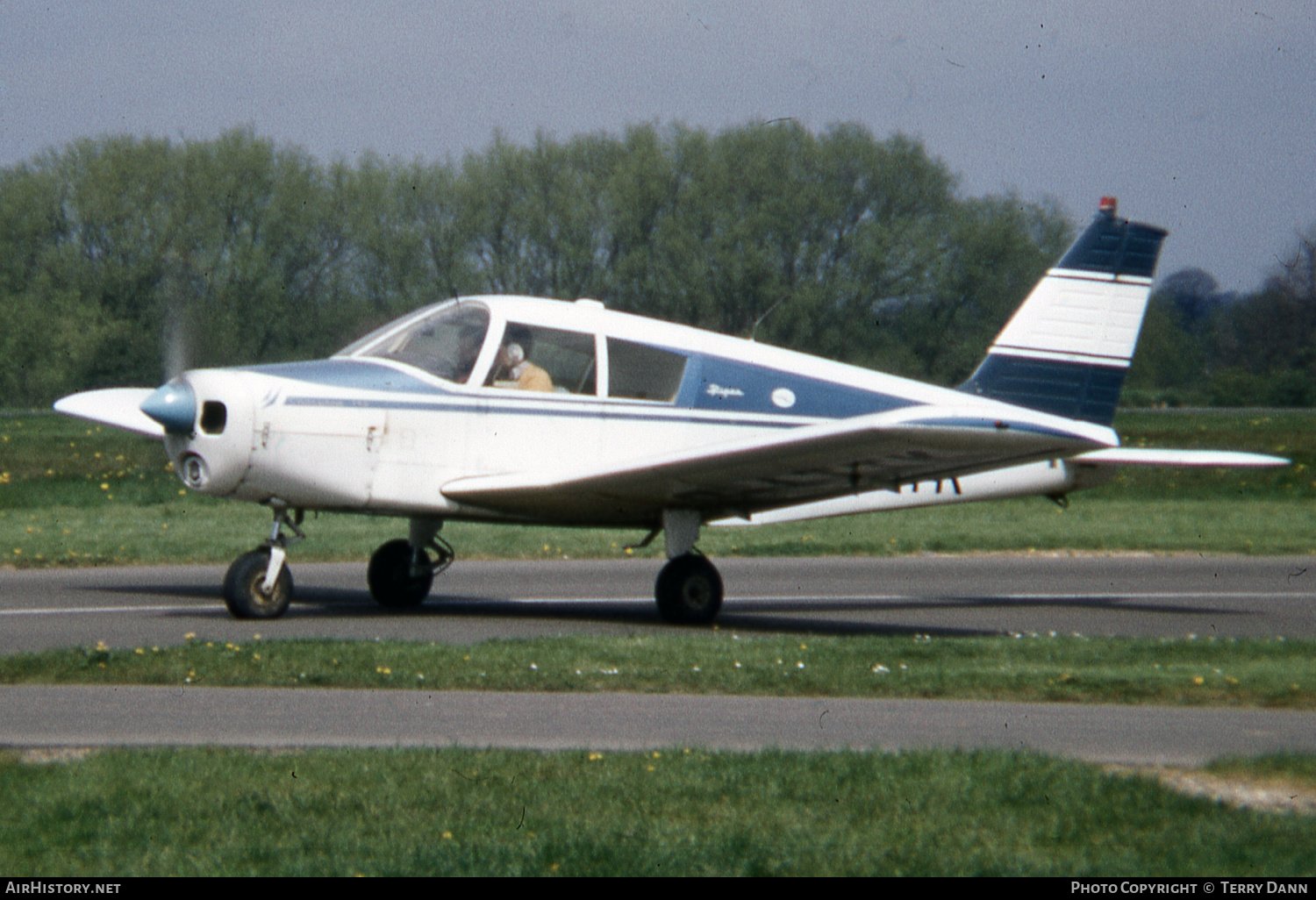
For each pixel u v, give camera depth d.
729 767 17.97
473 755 18.44
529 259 163.75
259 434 32.28
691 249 155.00
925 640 31.16
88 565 46.72
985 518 67.88
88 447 93.81
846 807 16.27
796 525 64.25
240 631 31.48
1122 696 24.33
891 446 31.05
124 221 158.50
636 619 36.47
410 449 34.16
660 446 36.97
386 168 159.50
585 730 20.77
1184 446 115.25
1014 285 152.00
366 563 49.31
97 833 15.02
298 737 19.88
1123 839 15.24
